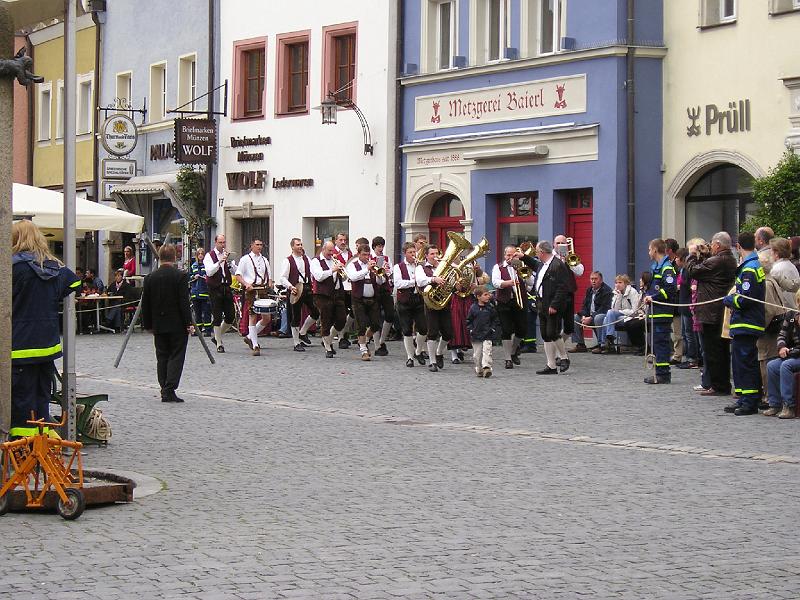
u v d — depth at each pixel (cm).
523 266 2505
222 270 2862
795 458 1442
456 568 930
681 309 2445
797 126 2661
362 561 950
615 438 1605
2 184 1208
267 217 3972
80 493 1105
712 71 2850
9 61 1184
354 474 1341
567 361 2406
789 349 1770
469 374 2388
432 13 3472
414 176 3488
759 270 1784
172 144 4325
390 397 2045
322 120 3662
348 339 3019
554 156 3097
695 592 868
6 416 1220
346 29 3684
